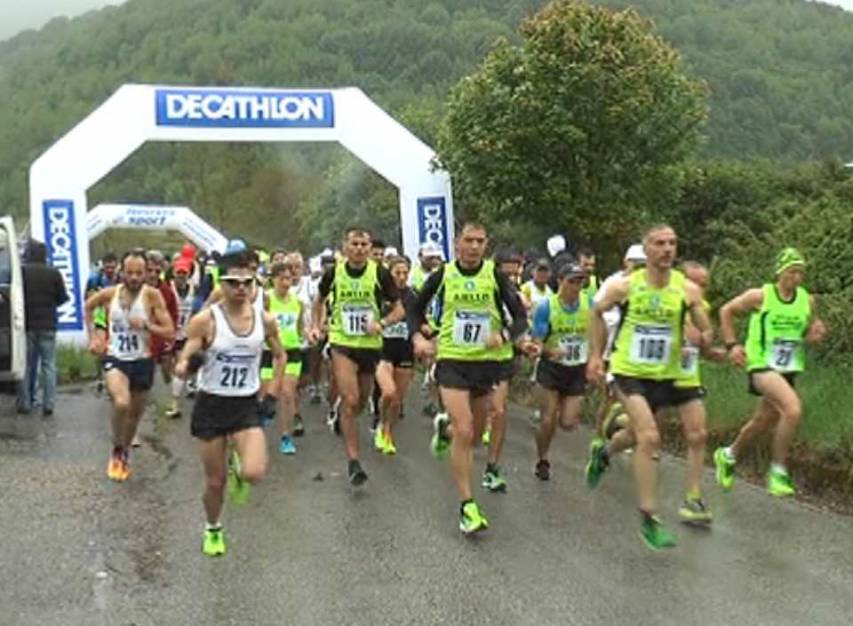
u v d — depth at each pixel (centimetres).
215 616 623
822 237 1552
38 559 735
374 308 983
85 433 1256
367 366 988
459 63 6278
